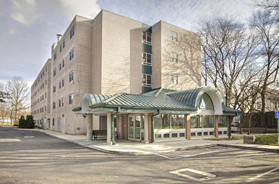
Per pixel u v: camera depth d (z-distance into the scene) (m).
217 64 28.98
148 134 15.28
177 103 16.75
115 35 25.58
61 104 31.39
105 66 24.30
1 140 19.05
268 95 28.61
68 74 28.19
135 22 27.88
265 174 7.19
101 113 17.72
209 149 12.98
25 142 17.30
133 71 26.84
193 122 17.89
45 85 45.88
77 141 16.95
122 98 14.64
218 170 7.74
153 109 14.61
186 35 31.00
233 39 26.78
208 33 28.62
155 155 10.91
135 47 27.44
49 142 17.33
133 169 7.90
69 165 8.56
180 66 29.80
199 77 32.00
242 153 11.41
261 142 14.07
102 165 8.58
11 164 8.74
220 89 31.23
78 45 26.05
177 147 12.86
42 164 8.74
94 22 26.84
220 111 18.23
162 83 27.47
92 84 26.33
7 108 72.12
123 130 18.39
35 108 63.09
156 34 28.98
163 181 6.42
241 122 25.50
